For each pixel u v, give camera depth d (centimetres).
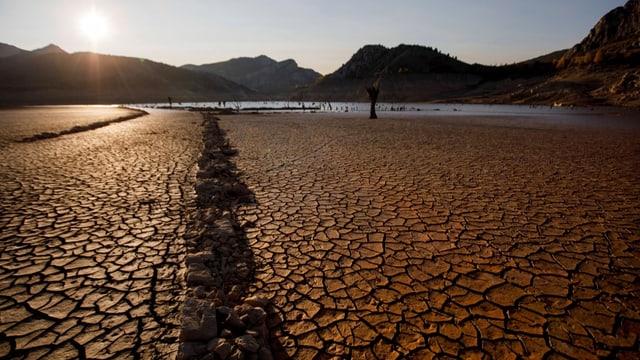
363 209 482
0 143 1050
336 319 251
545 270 317
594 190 577
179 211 469
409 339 231
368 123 2102
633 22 12169
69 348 218
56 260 326
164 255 341
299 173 702
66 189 564
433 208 485
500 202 512
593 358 217
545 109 4853
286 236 392
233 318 235
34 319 243
